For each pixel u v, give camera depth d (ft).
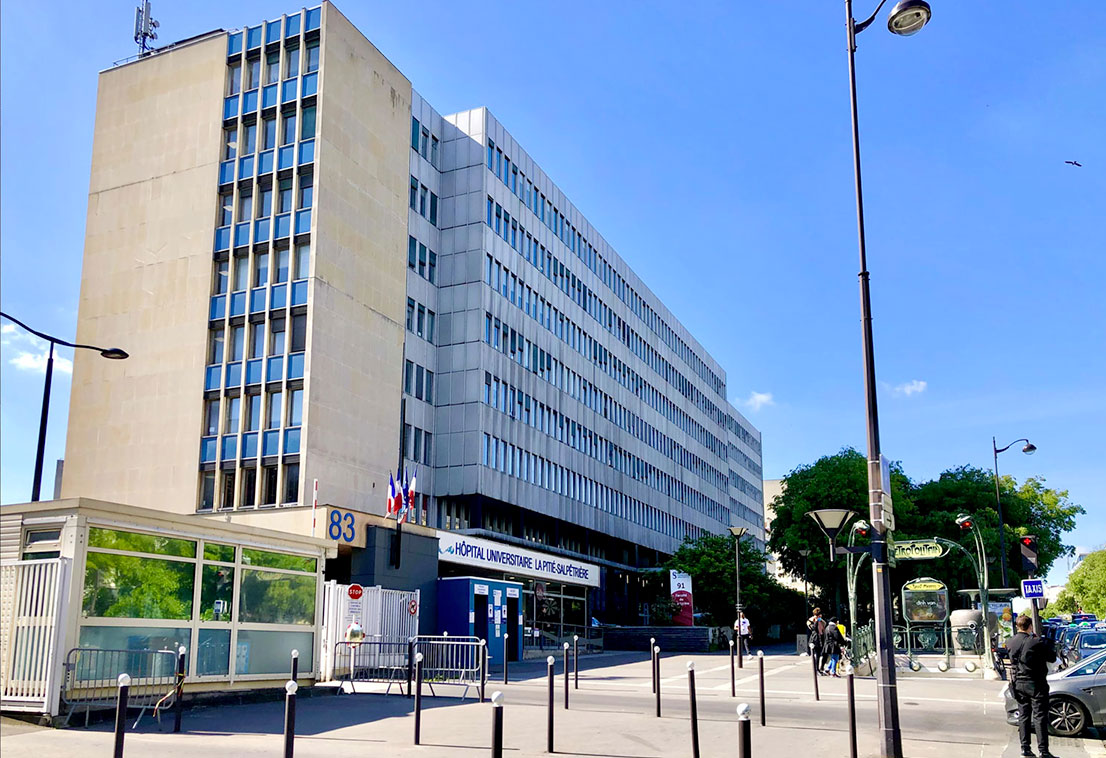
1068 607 325.21
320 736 43.91
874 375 41.42
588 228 214.48
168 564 52.90
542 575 149.59
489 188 165.37
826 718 54.90
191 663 53.83
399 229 143.02
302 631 64.13
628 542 220.43
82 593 46.91
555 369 187.62
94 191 136.67
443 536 118.32
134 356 127.95
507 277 169.68
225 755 36.45
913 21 42.50
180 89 135.54
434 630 110.11
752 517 356.59
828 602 225.15
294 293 121.80
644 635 160.45
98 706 46.14
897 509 196.54
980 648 111.86
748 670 100.22
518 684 76.89
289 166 126.21
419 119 161.27
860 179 43.65
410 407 148.56
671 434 261.85
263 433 118.62
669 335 270.05
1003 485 211.82
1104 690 47.26
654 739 44.50
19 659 45.80
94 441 127.13
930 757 40.55
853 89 44.32
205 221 128.47
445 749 40.60
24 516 48.62
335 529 102.78
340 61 131.54
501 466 159.84
